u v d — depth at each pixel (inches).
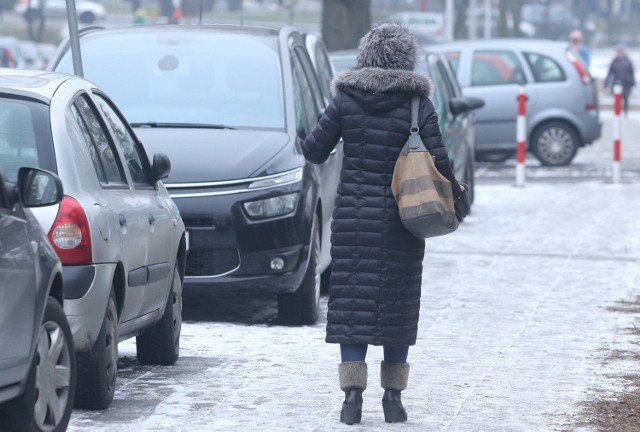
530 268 1358.3
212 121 1094.4
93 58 1157.1
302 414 722.8
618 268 1362.0
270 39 1183.6
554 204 1950.1
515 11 6545.3
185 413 719.1
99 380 704.4
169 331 851.4
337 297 697.0
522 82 2180.1
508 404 756.6
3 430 571.8
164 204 844.6
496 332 1007.0
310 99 1195.3
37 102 704.4
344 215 695.1
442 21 7623.0
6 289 551.8
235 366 860.6
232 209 987.3
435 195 675.4
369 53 700.0
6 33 6791.3
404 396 774.5
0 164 682.8
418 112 688.4
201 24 1213.7
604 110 4626.0
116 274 726.5
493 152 2541.8
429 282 1264.8
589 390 798.5
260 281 993.5
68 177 686.5
